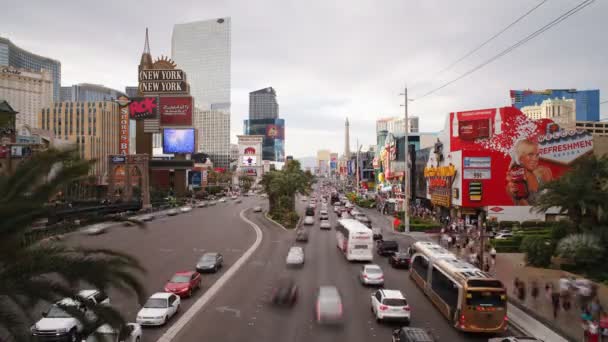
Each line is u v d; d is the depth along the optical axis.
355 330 21.05
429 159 78.88
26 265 12.21
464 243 45.44
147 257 40.78
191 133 120.25
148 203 97.06
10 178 12.99
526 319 22.42
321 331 20.83
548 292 26.50
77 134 163.00
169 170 123.06
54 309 19.22
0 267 12.37
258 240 53.12
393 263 37.12
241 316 23.12
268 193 87.00
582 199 34.00
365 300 26.56
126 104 101.94
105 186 101.31
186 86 121.50
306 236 51.81
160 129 119.88
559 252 32.94
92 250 13.84
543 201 36.91
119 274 13.48
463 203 59.09
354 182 170.12
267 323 21.98
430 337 16.38
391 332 20.81
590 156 36.50
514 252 43.41
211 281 31.56
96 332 13.19
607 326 18.31
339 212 86.06
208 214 91.31
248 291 28.58
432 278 26.06
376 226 66.75
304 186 85.31
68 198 20.05
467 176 59.22
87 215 15.70
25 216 12.12
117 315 13.27
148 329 20.94
